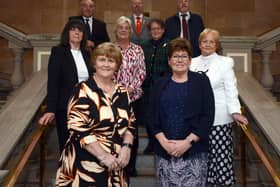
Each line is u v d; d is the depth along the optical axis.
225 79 4.24
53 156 5.74
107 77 3.37
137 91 5.05
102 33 6.88
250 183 5.47
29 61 9.76
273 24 10.34
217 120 4.20
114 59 3.39
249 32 10.35
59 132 4.57
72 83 4.48
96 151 3.19
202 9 10.38
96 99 3.28
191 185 3.64
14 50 7.49
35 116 5.40
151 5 10.35
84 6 6.74
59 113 4.53
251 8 10.37
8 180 3.50
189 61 3.79
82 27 4.62
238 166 5.67
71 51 4.59
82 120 3.23
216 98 4.23
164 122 3.71
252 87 6.46
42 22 10.13
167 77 3.84
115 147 3.28
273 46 7.53
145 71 5.20
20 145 4.87
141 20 6.57
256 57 9.21
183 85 3.75
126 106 3.41
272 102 5.87
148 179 5.17
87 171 3.21
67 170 3.28
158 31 5.68
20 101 5.64
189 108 3.69
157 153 3.73
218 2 10.34
